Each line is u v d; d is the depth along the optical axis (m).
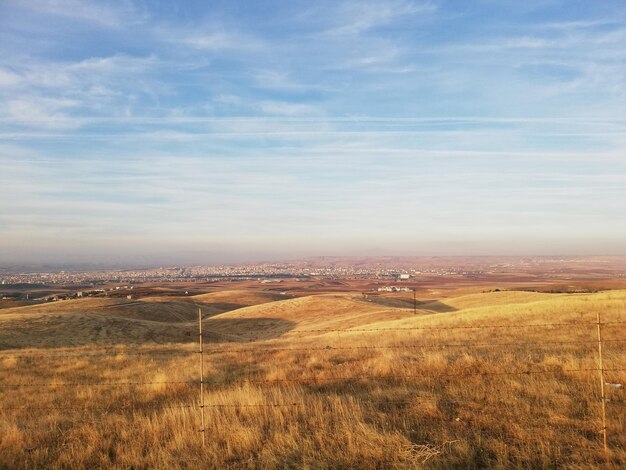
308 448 7.51
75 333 45.69
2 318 50.41
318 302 78.38
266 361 19.56
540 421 8.41
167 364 20.14
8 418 10.93
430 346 18.00
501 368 12.38
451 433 8.01
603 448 7.16
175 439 8.16
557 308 29.81
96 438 8.56
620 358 12.69
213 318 78.00
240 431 8.20
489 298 81.06
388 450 7.30
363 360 16.89
